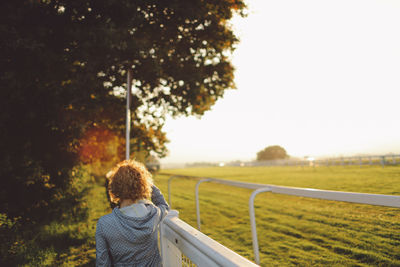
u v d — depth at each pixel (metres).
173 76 8.23
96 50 6.48
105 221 1.71
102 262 1.69
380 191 6.57
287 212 6.74
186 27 7.95
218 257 1.24
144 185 1.91
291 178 14.29
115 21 6.41
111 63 7.12
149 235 1.76
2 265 4.31
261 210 7.47
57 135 6.89
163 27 8.09
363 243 3.77
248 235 5.28
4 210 5.86
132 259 1.73
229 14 7.91
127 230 1.70
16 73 5.39
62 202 7.28
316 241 4.40
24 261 4.43
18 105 6.05
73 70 6.73
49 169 7.16
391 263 3.18
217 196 10.56
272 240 4.86
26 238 5.43
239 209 7.81
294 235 4.91
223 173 24.55
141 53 6.61
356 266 3.33
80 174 7.77
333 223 4.91
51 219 7.00
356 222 4.56
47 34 5.88
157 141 9.66
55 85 6.19
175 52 8.44
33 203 6.61
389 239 3.68
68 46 6.25
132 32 7.08
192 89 8.12
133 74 8.03
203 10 7.47
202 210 7.65
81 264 4.39
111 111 8.30
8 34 4.98
